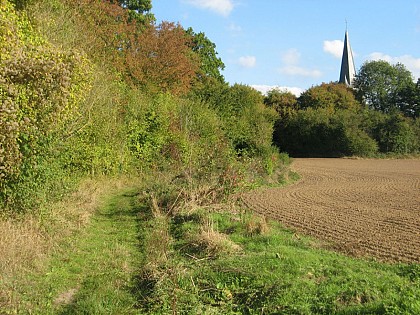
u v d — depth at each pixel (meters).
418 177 30.44
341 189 22.39
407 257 8.78
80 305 6.57
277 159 29.50
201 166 14.49
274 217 13.33
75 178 14.88
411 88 71.88
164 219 11.92
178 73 36.34
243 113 32.69
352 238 10.48
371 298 6.03
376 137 57.75
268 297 6.50
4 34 8.86
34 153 9.56
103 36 28.31
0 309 6.15
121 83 25.28
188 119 26.38
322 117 59.00
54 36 15.56
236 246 8.97
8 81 8.22
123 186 20.45
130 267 8.41
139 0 42.31
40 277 7.48
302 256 8.20
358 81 76.62
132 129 23.47
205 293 6.99
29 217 9.48
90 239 10.36
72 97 9.61
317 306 5.98
